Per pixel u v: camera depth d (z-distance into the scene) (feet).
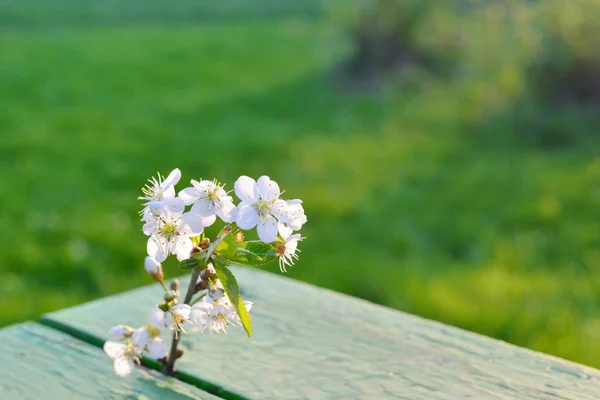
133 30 46.11
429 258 13.33
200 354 4.52
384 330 4.86
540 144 20.52
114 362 4.04
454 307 11.32
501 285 12.03
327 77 30.25
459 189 16.92
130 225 14.67
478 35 24.93
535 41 22.90
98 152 20.12
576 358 9.97
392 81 28.07
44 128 22.89
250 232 12.76
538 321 10.86
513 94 22.98
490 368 4.38
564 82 22.48
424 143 20.94
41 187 17.01
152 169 18.60
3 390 4.08
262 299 5.33
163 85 30.09
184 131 22.70
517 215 15.19
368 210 15.60
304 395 4.08
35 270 12.61
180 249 3.68
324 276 12.50
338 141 21.39
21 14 50.11
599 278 12.32
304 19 51.19
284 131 22.75
